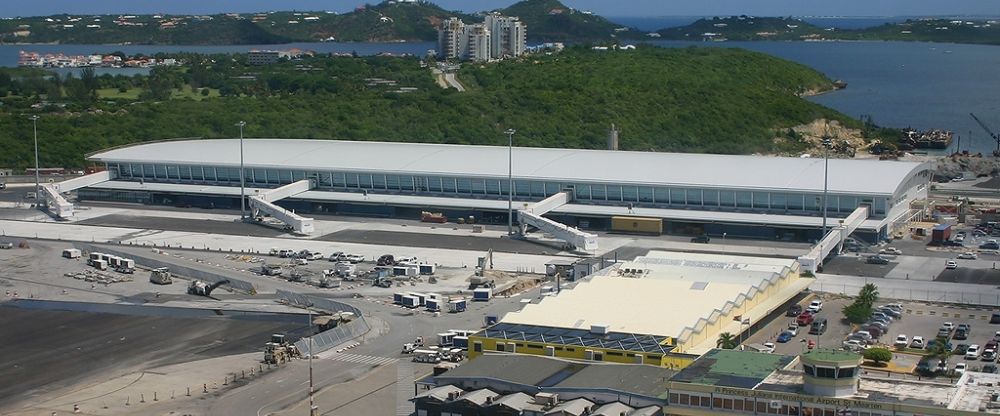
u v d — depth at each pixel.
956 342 160.75
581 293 163.62
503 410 121.75
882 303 182.00
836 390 112.00
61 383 150.12
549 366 133.25
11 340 170.00
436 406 125.25
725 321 157.38
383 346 162.62
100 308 186.88
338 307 182.25
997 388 115.00
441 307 182.50
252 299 191.12
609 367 132.00
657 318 151.50
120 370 155.00
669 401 118.06
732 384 117.00
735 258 190.12
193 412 137.50
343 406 138.38
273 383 147.50
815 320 168.38
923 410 108.25
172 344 166.50
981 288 191.38
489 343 145.38
